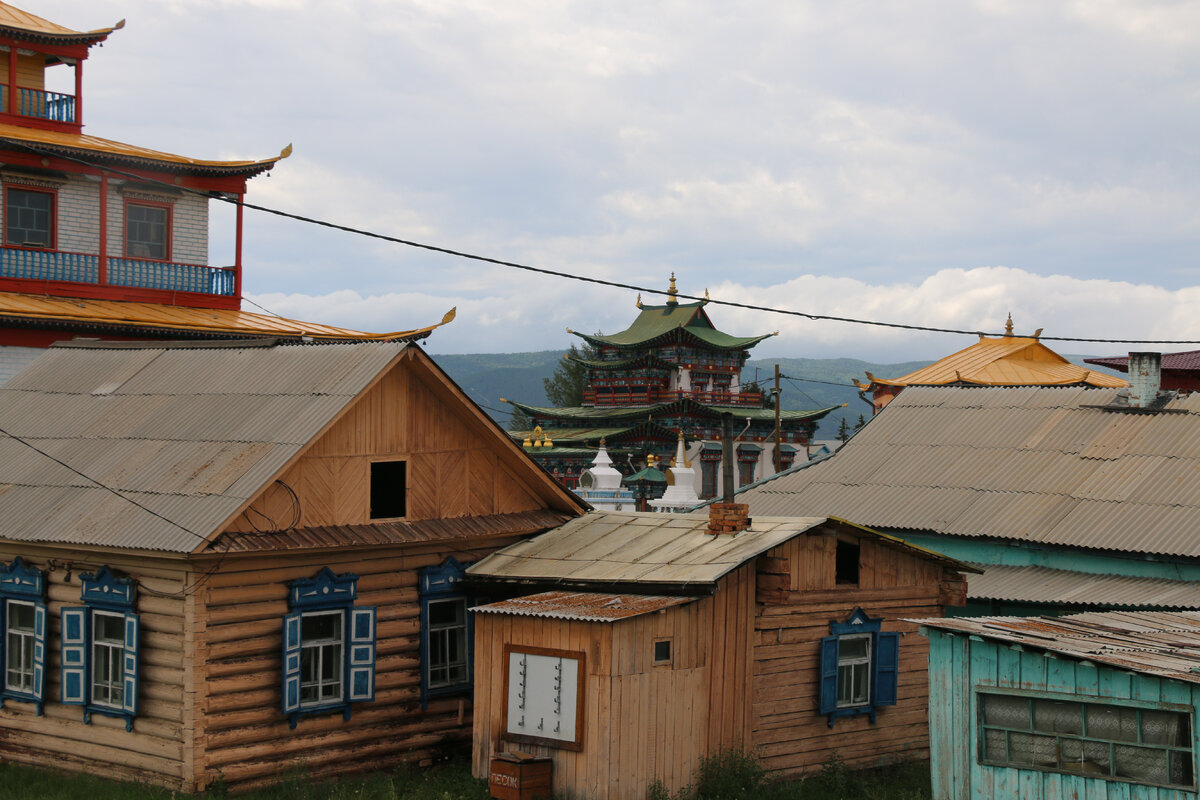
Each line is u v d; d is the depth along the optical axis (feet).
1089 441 95.45
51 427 75.46
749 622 66.49
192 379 75.56
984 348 263.49
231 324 119.55
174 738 60.03
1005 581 85.56
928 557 74.28
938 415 106.22
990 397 106.52
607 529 74.69
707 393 339.77
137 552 60.13
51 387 81.00
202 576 59.77
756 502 102.68
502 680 62.64
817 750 69.41
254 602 62.08
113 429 72.74
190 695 59.36
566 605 62.18
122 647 62.95
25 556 66.69
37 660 65.82
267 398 69.56
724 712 64.75
